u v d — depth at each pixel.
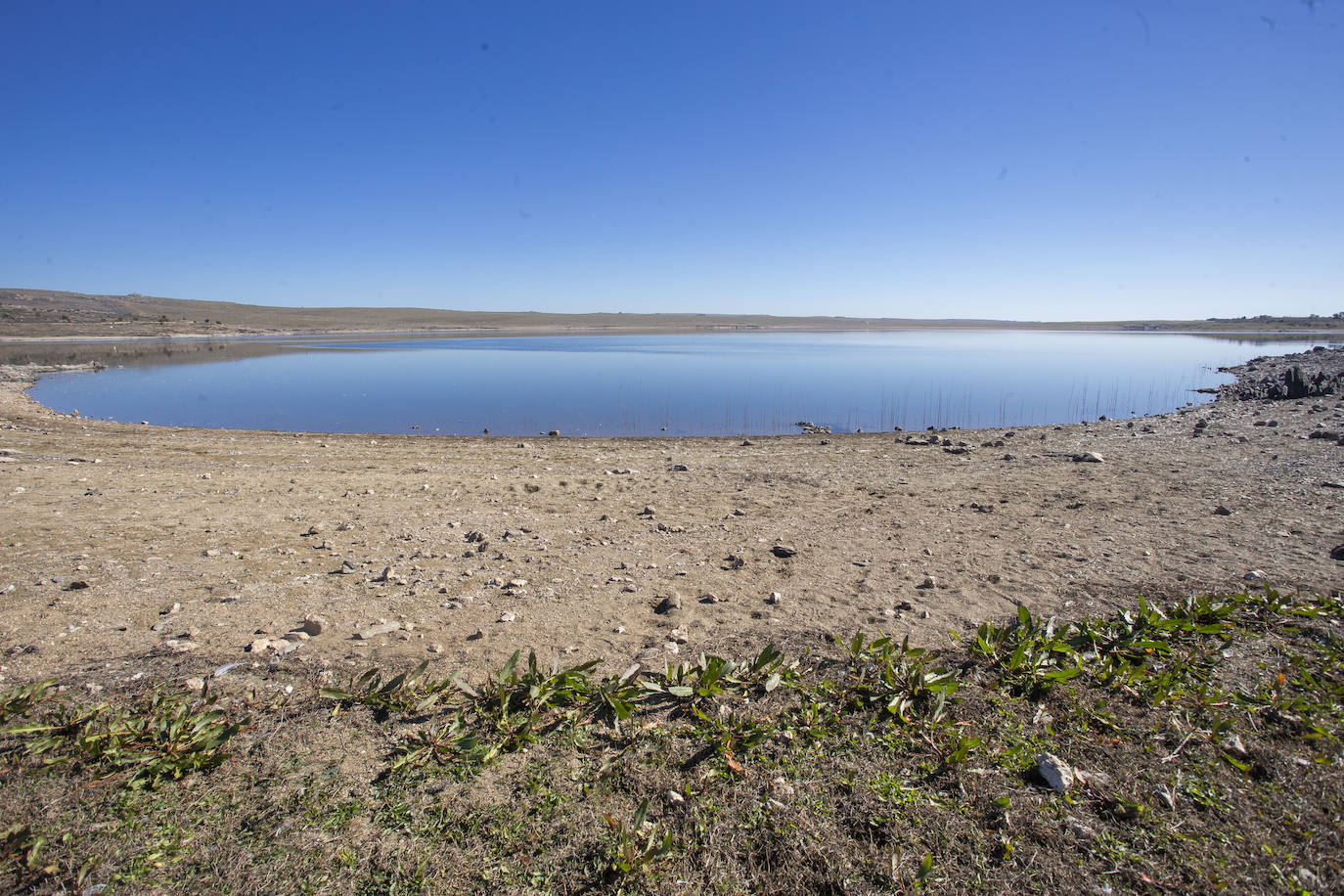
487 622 4.90
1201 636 4.41
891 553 6.40
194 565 5.98
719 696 3.92
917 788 3.18
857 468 10.93
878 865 2.77
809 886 2.69
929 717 3.67
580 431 18.52
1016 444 12.93
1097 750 3.37
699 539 6.98
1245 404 17.64
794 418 20.95
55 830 2.89
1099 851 2.77
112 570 5.80
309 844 2.85
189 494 8.73
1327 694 3.69
